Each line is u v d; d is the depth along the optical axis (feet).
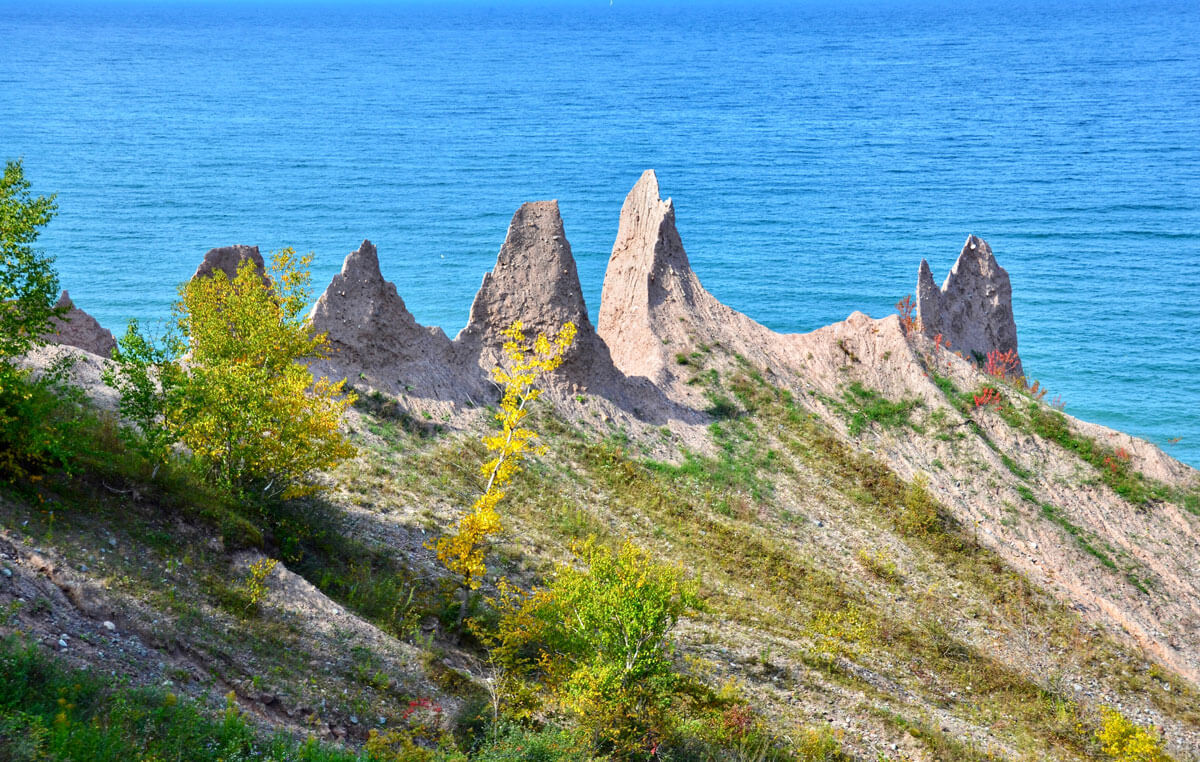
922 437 165.78
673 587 87.15
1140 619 138.00
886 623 123.03
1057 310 406.21
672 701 88.63
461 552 92.68
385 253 487.20
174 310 111.45
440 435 140.77
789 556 133.69
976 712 110.11
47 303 78.89
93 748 51.72
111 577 70.49
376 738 66.49
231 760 56.80
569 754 73.05
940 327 189.98
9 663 55.67
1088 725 111.65
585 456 147.64
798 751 90.07
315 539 97.55
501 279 160.04
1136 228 550.77
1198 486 160.45
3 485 73.51
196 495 84.64
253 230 530.27
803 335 181.78
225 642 71.10
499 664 88.79
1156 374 333.01
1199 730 115.55
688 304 182.60
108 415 98.68
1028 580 139.95
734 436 161.58
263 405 89.97
